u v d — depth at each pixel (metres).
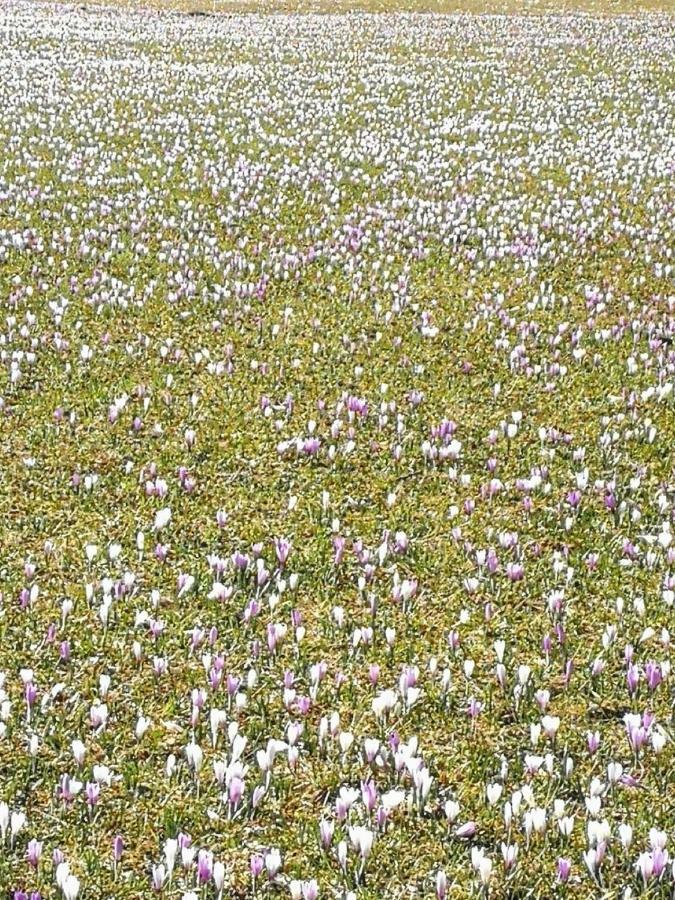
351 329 13.35
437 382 11.87
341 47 41.09
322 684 6.98
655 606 7.87
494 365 12.38
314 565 8.30
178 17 51.72
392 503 9.21
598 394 11.58
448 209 18.56
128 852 5.65
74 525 8.78
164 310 13.70
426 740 6.50
